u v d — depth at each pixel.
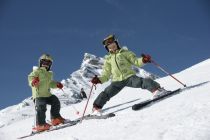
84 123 6.77
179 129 4.36
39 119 8.02
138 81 7.02
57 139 5.86
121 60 7.27
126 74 7.23
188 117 4.71
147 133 4.56
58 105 8.30
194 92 6.20
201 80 8.69
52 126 8.24
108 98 7.30
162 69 7.20
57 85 8.48
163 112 5.38
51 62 8.45
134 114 5.96
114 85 7.29
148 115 5.51
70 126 7.21
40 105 8.07
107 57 7.57
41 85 8.18
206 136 3.92
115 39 7.46
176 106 5.48
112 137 4.85
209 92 5.78
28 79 8.25
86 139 5.16
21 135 8.85
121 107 8.01
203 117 4.55
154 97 6.68
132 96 10.28
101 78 7.52
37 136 7.17
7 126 12.93
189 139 3.95
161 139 4.18
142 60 7.07
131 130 4.92
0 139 9.01
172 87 8.95
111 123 5.78
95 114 7.23
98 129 5.62
